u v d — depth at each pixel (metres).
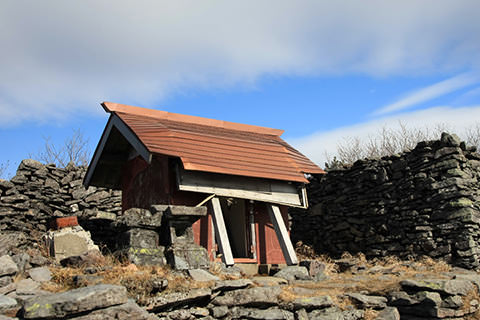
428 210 9.89
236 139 9.58
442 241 9.48
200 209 6.47
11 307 4.44
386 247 10.64
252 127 10.83
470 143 24.30
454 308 6.75
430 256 9.60
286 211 9.12
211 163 8.05
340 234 11.82
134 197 9.37
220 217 7.82
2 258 5.12
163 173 8.14
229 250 7.46
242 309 5.83
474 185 9.80
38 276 5.26
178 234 6.46
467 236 9.06
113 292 4.61
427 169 10.12
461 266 9.01
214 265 6.81
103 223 9.22
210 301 5.70
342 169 12.29
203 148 8.47
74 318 4.32
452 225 9.34
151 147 7.60
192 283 5.63
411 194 10.36
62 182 12.19
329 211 12.30
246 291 5.91
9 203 10.49
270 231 8.84
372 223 11.13
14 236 6.51
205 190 7.90
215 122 10.36
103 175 10.59
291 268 7.75
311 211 12.80
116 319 4.51
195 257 6.25
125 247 6.11
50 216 11.41
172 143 8.14
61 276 5.34
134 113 9.39
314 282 7.52
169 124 9.24
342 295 6.80
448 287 6.84
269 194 8.66
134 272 5.50
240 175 8.29
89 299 4.40
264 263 8.54
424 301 6.73
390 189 10.89
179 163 7.84
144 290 5.16
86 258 5.85
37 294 4.87
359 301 6.70
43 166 11.78
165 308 5.23
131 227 6.15
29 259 5.59
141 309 4.75
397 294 7.00
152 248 6.18
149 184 8.70
